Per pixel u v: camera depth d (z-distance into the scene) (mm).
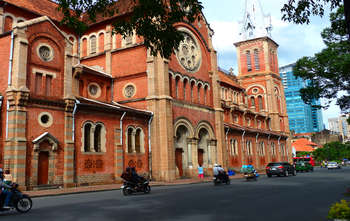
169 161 30312
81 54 37406
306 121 197000
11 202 11617
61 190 20656
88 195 18156
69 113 23891
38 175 21516
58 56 24156
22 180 20125
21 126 20688
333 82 24578
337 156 105688
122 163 27703
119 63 34438
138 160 29672
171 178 30109
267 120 62875
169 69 33750
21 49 21500
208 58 41500
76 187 23219
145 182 18484
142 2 12172
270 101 63594
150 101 31531
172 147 31047
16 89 20797
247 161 49344
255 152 52469
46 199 16250
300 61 25234
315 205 12523
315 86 25312
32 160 21047
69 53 24812
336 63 22547
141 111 30344
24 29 21953
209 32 42281
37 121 21812
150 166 30594
